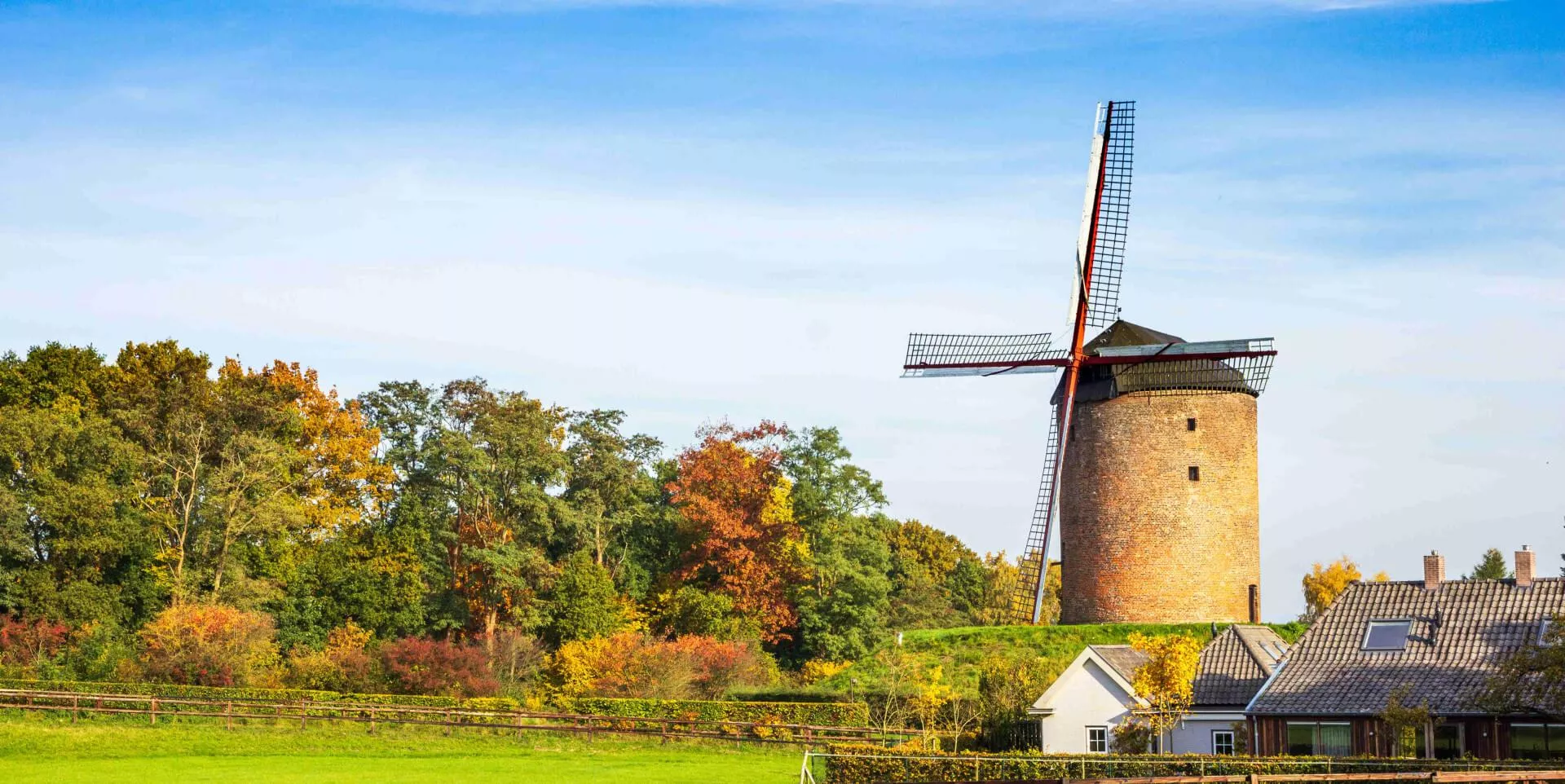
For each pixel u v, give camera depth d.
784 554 97.56
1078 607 74.94
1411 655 50.94
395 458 102.81
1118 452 73.69
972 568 129.62
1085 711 53.88
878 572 98.50
